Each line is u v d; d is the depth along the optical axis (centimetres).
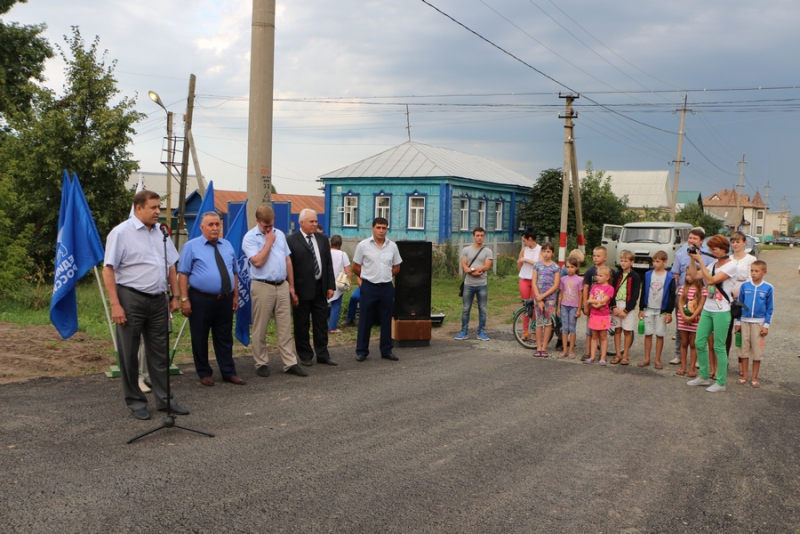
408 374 785
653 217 4166
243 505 382
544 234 3319
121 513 363
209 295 659
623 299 891
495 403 657
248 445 491
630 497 428
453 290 1981
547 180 3319
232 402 613
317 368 801
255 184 1018
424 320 1005
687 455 520
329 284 830
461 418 595
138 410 543
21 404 562
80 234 625
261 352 733
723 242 749
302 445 497
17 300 1297
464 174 2922
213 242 668
